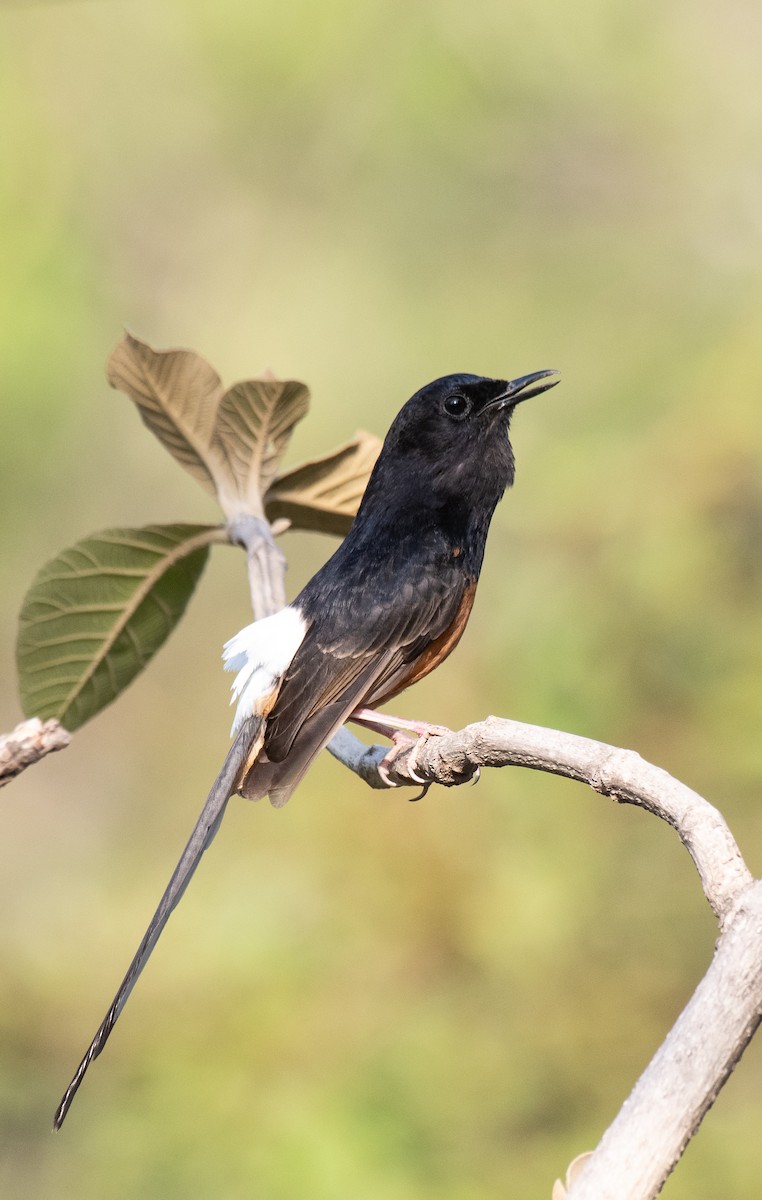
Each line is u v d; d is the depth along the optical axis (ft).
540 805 42.01
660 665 41.14
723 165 61.31
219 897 43.68
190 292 63.93
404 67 62.54
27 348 58.13
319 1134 38.01
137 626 21.76
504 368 61.36
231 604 59.88
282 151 64.08
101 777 58.75
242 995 41.04
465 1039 39.81
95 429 61.00
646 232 61.11
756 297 50.16
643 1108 9.36
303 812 43.60
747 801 39.47
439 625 23.66
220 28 63.00
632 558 42.14
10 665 60.75
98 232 62.80
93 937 44.19
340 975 41.14
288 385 20.67
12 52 62.28
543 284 61.62
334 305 63.77
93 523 60.75
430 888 41.42
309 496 22.16
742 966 9.79
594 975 40.42
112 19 62.90
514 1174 37.83
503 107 62.34
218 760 56.59
